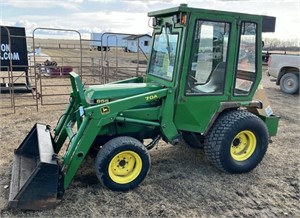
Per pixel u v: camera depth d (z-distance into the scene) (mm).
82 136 3352
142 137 4047
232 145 4117
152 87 3926
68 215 3131
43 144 3568
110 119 3471
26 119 6648
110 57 26312
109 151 3436
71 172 3340
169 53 3957
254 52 4109
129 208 3305
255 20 3957
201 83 3871
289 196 3682
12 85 7441
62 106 7945
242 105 4133
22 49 9734
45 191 3098
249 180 4027
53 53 31609
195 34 3646
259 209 3385
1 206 3221
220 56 3881
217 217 3205
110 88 3797
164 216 3188
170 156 4688
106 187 3541
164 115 3752
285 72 10891
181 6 3527
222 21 3748
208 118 3977
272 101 9430
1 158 4484
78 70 16031
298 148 5328
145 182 3859
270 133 4648
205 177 4051
